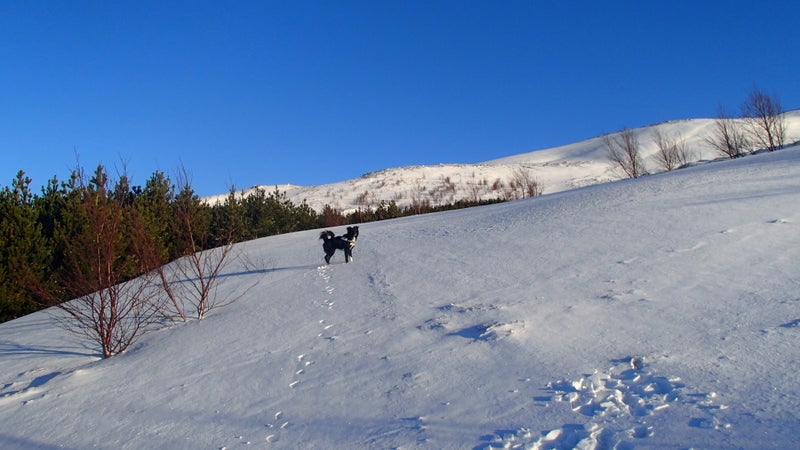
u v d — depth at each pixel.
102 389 6.90
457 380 5.65
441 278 10.07
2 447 5.61
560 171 75.75
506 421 4.65
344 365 6.55
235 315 9.52
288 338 7.89
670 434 4.15
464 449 4.28
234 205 20.27
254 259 14.66
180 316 9.94
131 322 10.11
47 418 6.20
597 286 8.22
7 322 11.96
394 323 7.85
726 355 5.45
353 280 10.95
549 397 4.98
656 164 62.16
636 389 4.96
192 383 6.69
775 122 36.16
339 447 4.64
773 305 6.64
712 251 9.12
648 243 10.20
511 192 52.41
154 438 5.36
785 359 5.20
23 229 13.45
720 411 4.41
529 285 8.79
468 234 14.03
